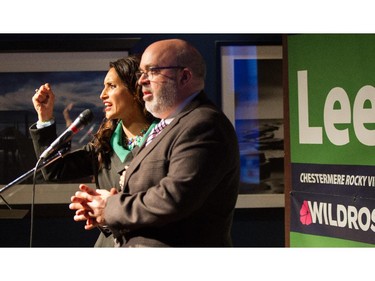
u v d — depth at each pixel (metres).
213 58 4.96
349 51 3.51
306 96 3.72
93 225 2.74
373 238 3.39
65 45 4.86
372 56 3.41
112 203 2.65
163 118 2.83
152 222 2.56
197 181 2.56
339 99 3.56
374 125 3.41
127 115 3.17
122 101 3.15
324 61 3.63
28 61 4.87
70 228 4.97
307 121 3.72
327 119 3.62
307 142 3.73
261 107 4.96
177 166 2.59
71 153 3.28
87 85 4.88
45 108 3.28
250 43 4.92
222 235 2.73
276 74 4.95
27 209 4.93
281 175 4.98
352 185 3.50
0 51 4.85
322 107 3.64
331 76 3.60
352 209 3.49
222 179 2.67
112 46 4.88
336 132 3.58
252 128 4.96
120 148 3.13
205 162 2.58
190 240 2.65
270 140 4.97
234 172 2.72
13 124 4.89
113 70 3.19
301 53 3.74
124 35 4.92
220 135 2.65
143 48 4.94
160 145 2.68
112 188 2.87
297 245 3.79
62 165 3.27
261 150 4.96
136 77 3.14
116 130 3.21
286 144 3.84
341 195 3.55
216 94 4.95
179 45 2.83
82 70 4.88
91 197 2.72
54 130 3.27
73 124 3.00
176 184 2.55
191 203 2.56
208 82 4.96
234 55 4.94
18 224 4.94
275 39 4.94
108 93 3.18
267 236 5.02
